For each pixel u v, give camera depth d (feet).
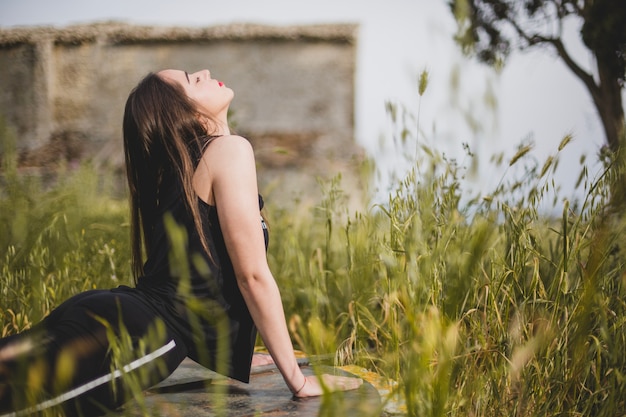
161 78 8.16
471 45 4.80
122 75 56.54
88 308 6.92
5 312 9.77
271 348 7.47
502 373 6.84
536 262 7.13
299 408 7.27
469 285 6.75
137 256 8.63
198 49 56.49
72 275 11.27
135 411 7.10
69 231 11.22
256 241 7.29
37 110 55.83
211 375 8.79
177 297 7.29
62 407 6.40
